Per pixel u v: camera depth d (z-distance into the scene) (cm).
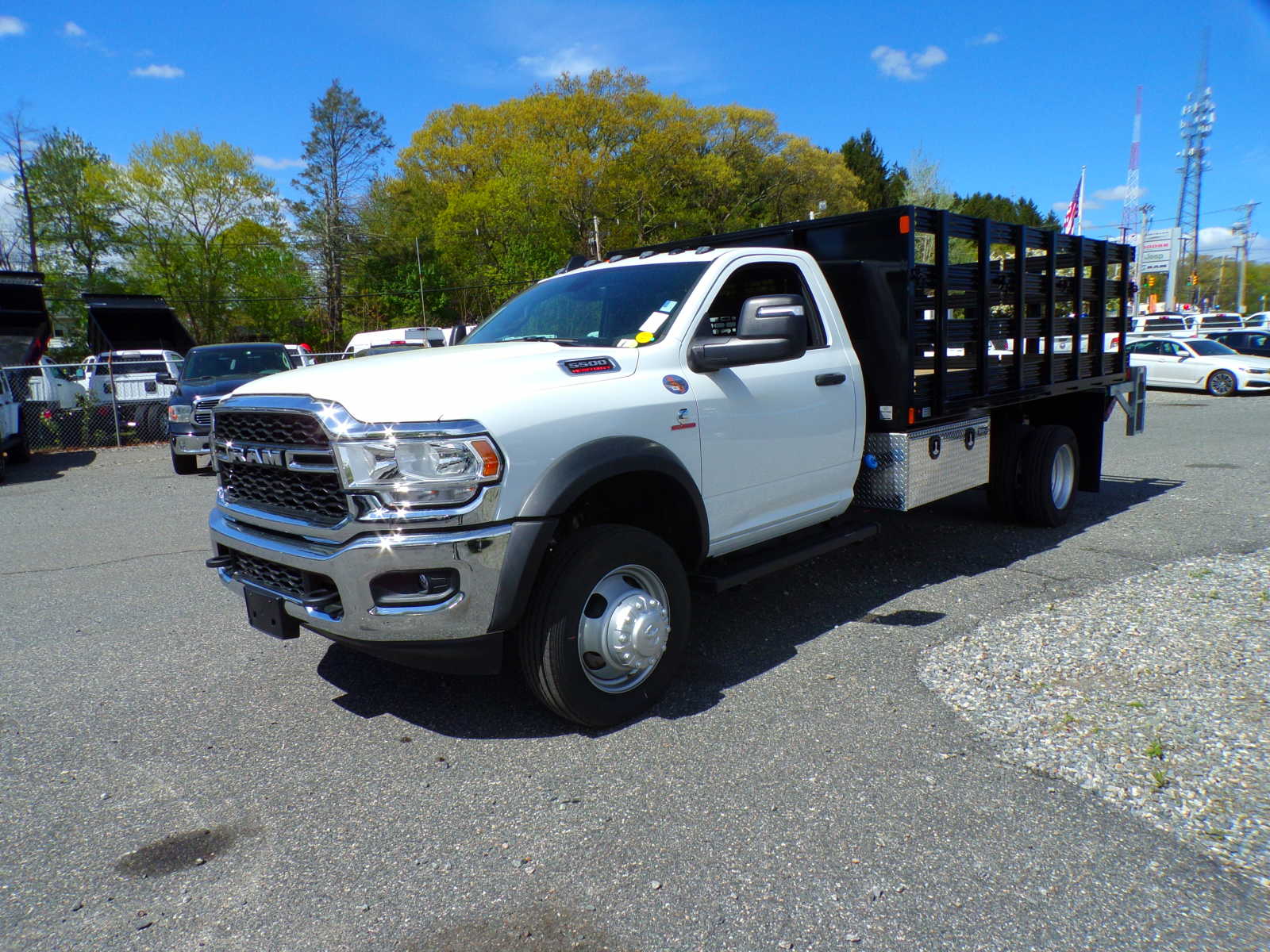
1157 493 859
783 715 375
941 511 784
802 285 486
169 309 2105
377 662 457
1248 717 351
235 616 545
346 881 269
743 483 429
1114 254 756
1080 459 754
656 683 383
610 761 340
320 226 5812
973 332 565
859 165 8806
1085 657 421
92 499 1045
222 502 397
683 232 6375
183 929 247
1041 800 300
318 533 334
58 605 582
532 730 371
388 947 237
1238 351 2202
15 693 428
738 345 394
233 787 330
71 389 1930
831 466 488
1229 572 556
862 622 492
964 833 281
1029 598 523
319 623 340
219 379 1288
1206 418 1586
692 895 255
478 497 320
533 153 5959
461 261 6238
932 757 332
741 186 6781
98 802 321
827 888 256
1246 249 6153
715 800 308
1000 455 691
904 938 233
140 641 502
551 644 344
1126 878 255
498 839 289
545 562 354
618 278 467
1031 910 243
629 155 6147
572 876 266
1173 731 342
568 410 348
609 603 364
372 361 390
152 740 372
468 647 334
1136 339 2327
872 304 511
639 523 425
